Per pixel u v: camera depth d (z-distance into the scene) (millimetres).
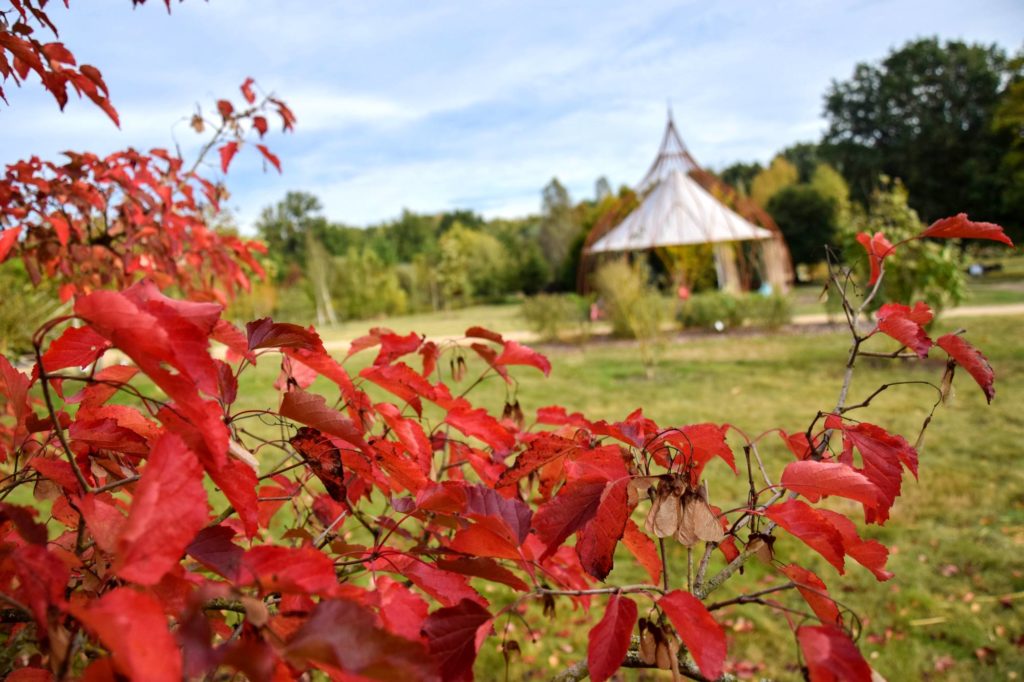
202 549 663
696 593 939
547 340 15453
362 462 1011
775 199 28859
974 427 5871
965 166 30906
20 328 4766
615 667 691
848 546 894
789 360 10258
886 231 9445
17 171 2137
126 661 444
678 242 17750
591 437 1135
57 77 1290
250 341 872
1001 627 3010
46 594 521
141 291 690
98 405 975
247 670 486
